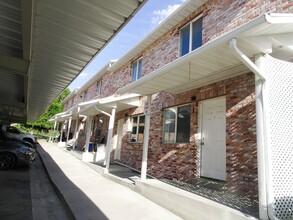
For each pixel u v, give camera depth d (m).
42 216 5.37
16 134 20.41
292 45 4.46
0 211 5.39
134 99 11.45
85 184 8.29
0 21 3.55
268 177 3.97
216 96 6.98
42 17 3.38
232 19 6.97
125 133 12.51
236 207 4.54
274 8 5.71
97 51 4.29
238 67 5.74
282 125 4.31
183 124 8.40
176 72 6.13
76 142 21.77
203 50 4.77
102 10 3.17
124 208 5.81
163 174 8.70
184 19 9.21
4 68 4.62
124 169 10.80
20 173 10.07
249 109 5.89
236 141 6.05
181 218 5.33
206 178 6.98
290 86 4.56
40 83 6.54
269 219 3.85
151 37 10.81
